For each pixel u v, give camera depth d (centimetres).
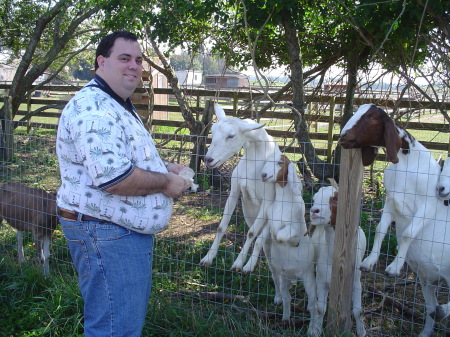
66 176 241
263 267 498
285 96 923
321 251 355
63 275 450
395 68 657
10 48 1381
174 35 766
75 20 1143
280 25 807
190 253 523
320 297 356
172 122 1186
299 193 345
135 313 250
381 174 912
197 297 414
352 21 657
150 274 260
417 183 332
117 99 247
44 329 355
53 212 465
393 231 607
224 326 348
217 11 644
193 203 748
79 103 229
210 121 905
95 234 240
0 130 589
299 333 343
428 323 373
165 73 953
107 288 244
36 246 476
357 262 350
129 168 224
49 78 1205
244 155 382
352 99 870
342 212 311
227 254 527
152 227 247
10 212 485
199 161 898
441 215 343
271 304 429
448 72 678
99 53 246
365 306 429
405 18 622
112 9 798
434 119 1143
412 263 362
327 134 998
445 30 585
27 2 1278
